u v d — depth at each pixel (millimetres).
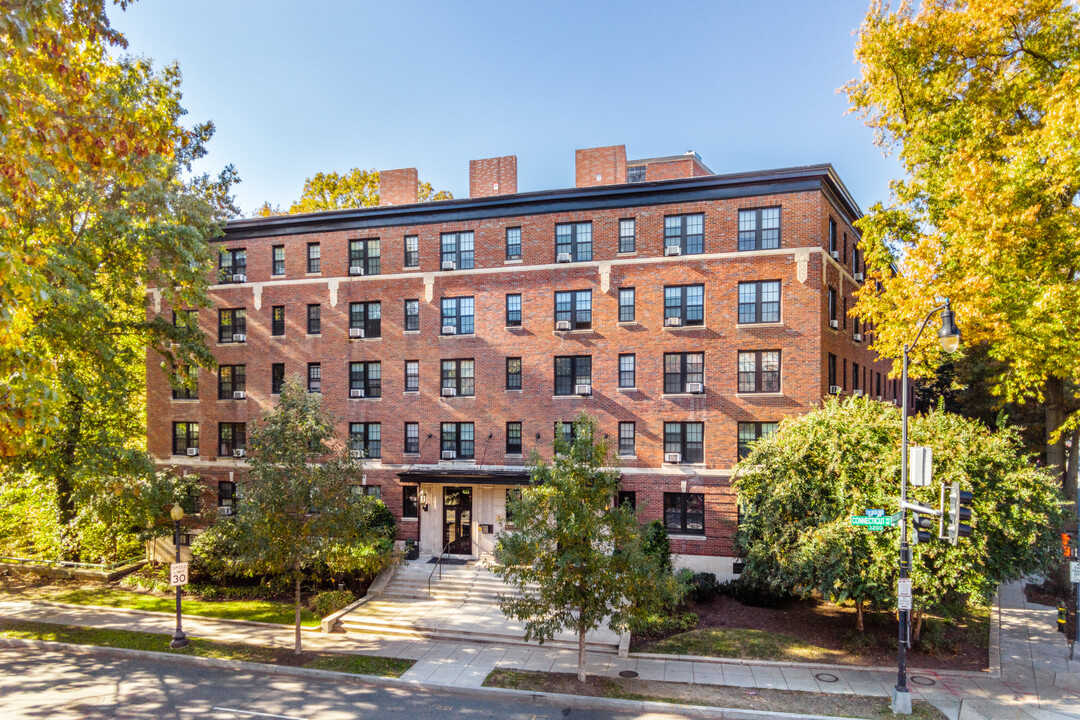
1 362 10656
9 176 11422
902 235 23859
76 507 28781
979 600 16547
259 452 19375
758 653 19062
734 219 26266
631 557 16422
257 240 32000
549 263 28125
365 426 30438
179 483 30234
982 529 16656
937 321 20406
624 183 28047
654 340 26859
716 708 15430
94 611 24359
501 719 15148
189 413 32750
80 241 22719
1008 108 21188
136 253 24750
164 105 26734
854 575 17406
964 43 21203
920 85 22703
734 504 25609
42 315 20078
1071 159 16656
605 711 15695
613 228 27500
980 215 18547
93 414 28859
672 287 26906
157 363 33250
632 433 27062
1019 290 18312
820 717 14953
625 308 27422
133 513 27219
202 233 25703
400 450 29703
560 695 16219
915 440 18219
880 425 18812
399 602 23953
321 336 30859
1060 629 19266
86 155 13156
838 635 20531
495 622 21734
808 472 19359
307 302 31188
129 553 31797
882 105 24312
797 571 18406
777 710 15352
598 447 17109
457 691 16797
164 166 23781
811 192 25453
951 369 41688
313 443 19312
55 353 22422
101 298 25703
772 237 25938
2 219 11445
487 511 28016
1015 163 18172
